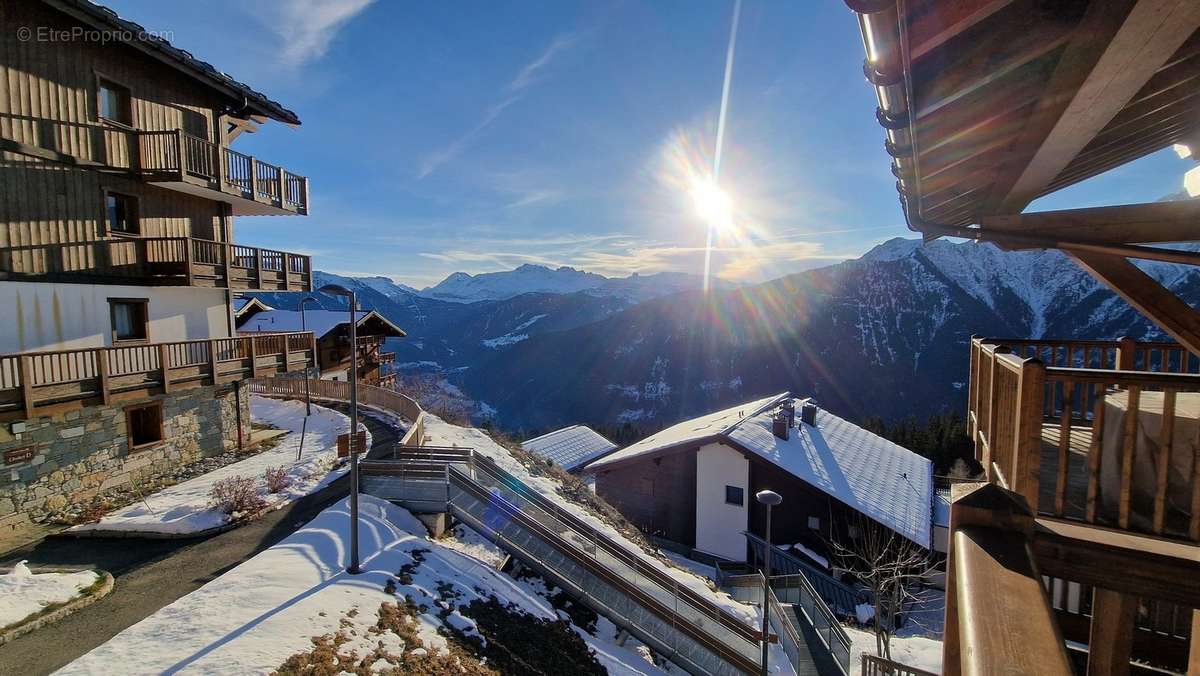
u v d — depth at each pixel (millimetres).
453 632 8664
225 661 6617
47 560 9672
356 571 9320
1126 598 3562
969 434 6160
